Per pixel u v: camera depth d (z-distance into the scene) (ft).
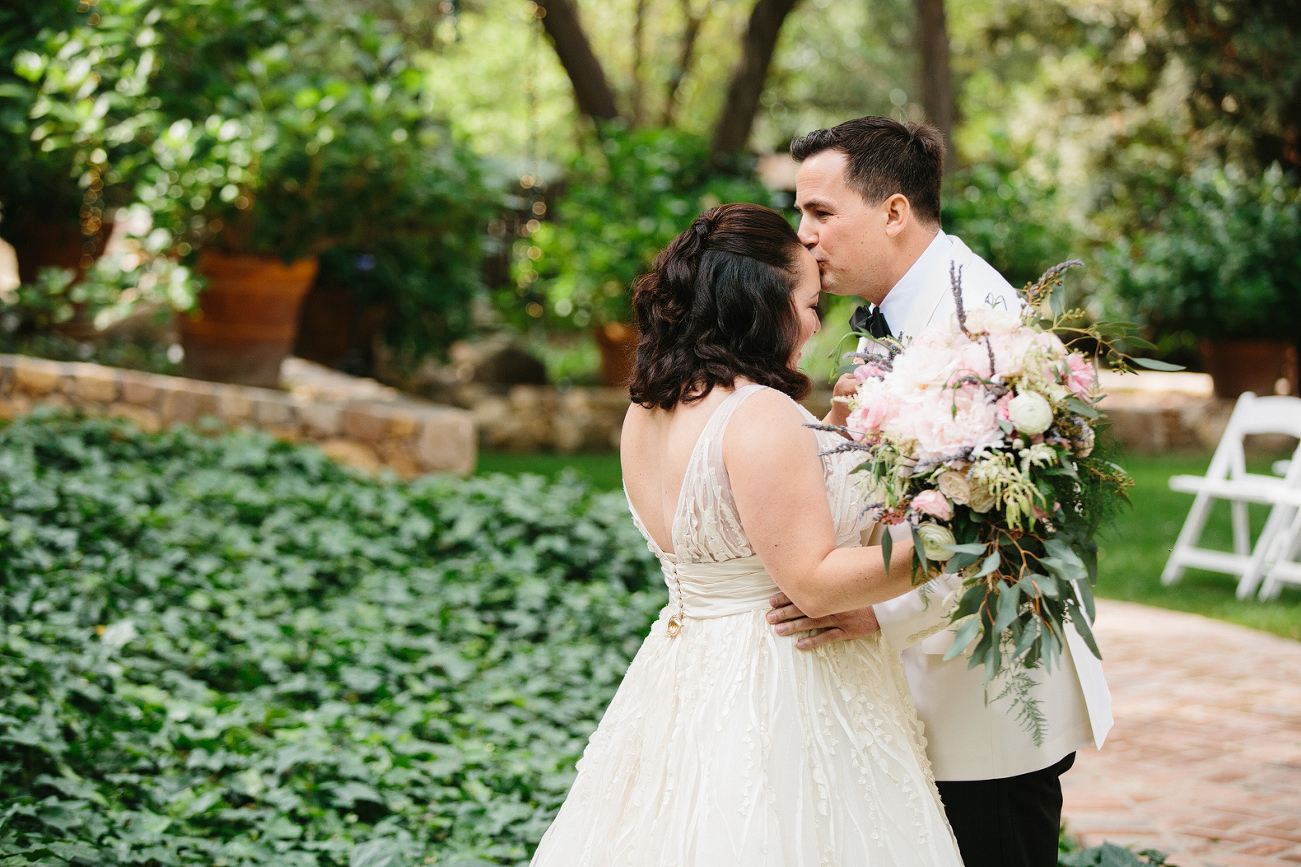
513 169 42.86
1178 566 23.76
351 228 29.30
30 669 11.44
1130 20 53.52
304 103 26.40
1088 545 6.13
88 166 27.53
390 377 43.39
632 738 6.81
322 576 18.35
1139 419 44.60
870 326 7.68
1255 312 42.47
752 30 44.21
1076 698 7.36
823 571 6.06
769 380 6.50
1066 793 12.97
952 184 41.86
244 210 27.20
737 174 43.50
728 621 6.59
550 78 69.82
